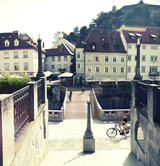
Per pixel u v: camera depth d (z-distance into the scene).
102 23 112.88
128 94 41.12
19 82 7.58
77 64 53.28
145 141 6.86
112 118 16.27
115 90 40.94
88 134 9.53
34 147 5.75
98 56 51.28
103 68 51.53
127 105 41.09
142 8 118.19
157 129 5.43
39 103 7.43
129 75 52.50
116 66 51.94
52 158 8.23
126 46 52.28
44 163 7.22
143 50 52.66
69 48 69.56
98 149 10.18
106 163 7.57
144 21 110.56
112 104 40.84
